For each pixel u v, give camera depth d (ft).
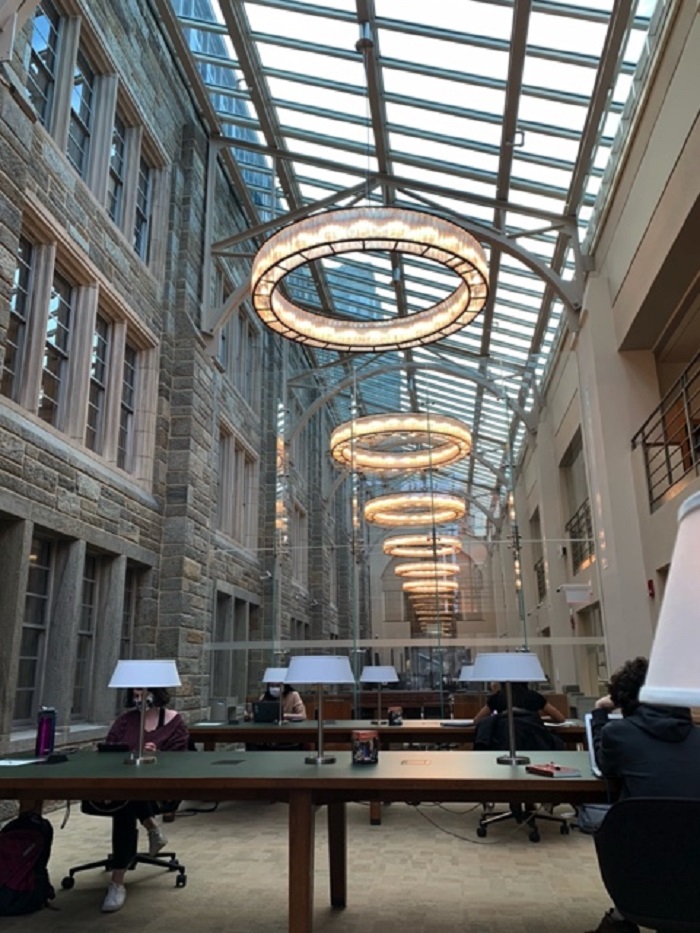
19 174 18.66
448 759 12.41
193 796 10.62
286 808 21.13
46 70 22.65
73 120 24.67
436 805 21.61
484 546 34.45
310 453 39.83
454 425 36.52
